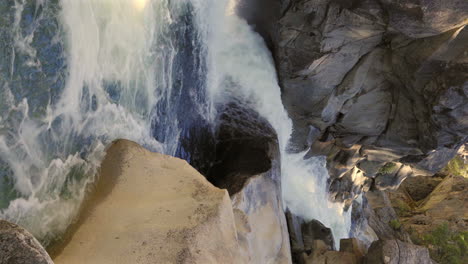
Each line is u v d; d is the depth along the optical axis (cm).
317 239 1372
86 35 532
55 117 475
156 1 736
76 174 506
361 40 1138
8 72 414
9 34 416
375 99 1307
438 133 1166
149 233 442
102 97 573
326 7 1066
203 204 486
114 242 441
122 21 621
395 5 961
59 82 481
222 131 1085
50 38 468
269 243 856
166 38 788
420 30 995
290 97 1342
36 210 437
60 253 441
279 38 1184
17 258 268
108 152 571
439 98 1070
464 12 912
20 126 425
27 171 430
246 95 1191
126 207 498
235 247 469
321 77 1241
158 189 529
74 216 487
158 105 761
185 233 436
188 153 913
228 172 962
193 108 952
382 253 1166
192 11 920
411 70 1131
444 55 1033
